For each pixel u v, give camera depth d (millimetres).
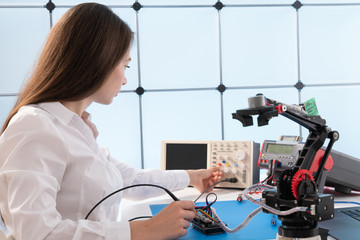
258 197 1479
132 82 2863
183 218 827
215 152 1700
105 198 875
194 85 2939
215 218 1063
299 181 797
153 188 1393
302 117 873
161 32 2877
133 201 1437
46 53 885
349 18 3025
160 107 2908
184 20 2887
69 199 875
